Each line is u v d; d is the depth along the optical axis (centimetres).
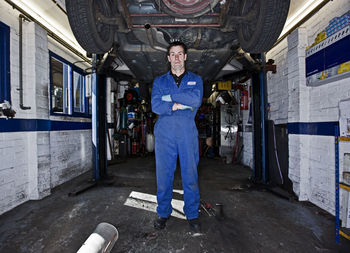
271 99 325
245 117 458
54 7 251
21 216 197
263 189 276
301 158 232
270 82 329
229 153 519
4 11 212
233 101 503
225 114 528
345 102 152
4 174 206
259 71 292
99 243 95
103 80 333
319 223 179
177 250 142
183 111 169
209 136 583
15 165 221
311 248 143
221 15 168
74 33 166
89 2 151
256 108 306
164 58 286
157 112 168
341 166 183
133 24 182
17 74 229
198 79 173
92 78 313
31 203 230
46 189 256
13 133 220
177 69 171
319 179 214
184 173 169
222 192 267
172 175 175
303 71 231
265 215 197
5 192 207
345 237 146
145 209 213
